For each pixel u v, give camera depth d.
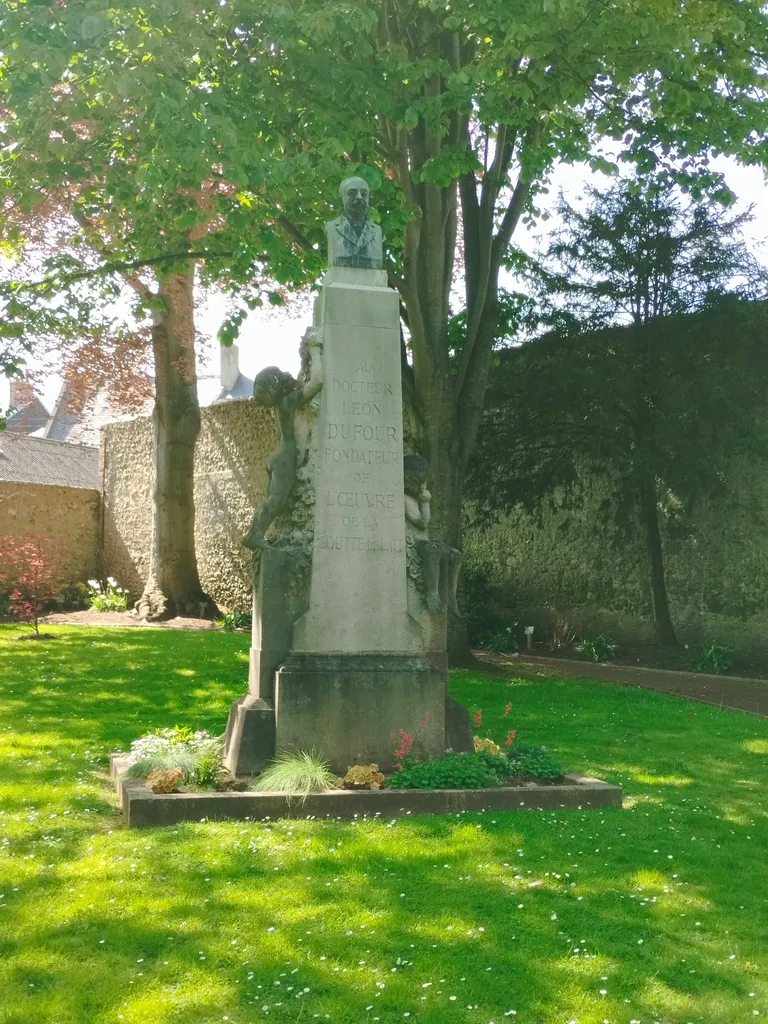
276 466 7.43
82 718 10.09
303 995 3.84
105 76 9.39
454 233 14.76
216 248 13.57
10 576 24.84
